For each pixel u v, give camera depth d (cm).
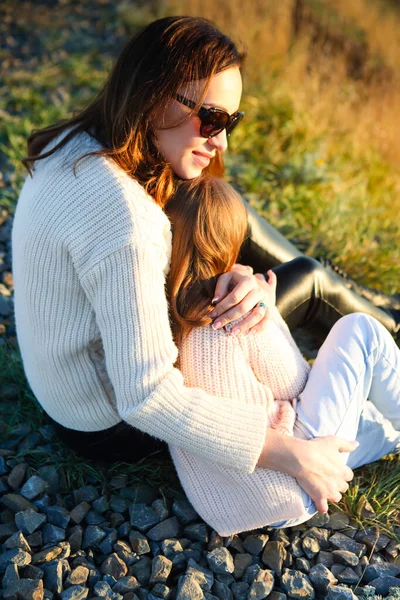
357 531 226
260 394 205
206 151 200
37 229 184
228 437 191
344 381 214
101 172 181
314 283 267
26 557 198
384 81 632
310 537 220
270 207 434
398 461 250
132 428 220
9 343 302
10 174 435
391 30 724
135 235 175
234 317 202
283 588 203
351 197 462
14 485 229
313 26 709
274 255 289
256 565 207
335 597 196
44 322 195
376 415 236
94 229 177
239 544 215
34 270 189
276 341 214
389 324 300
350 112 578
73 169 182
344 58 665
